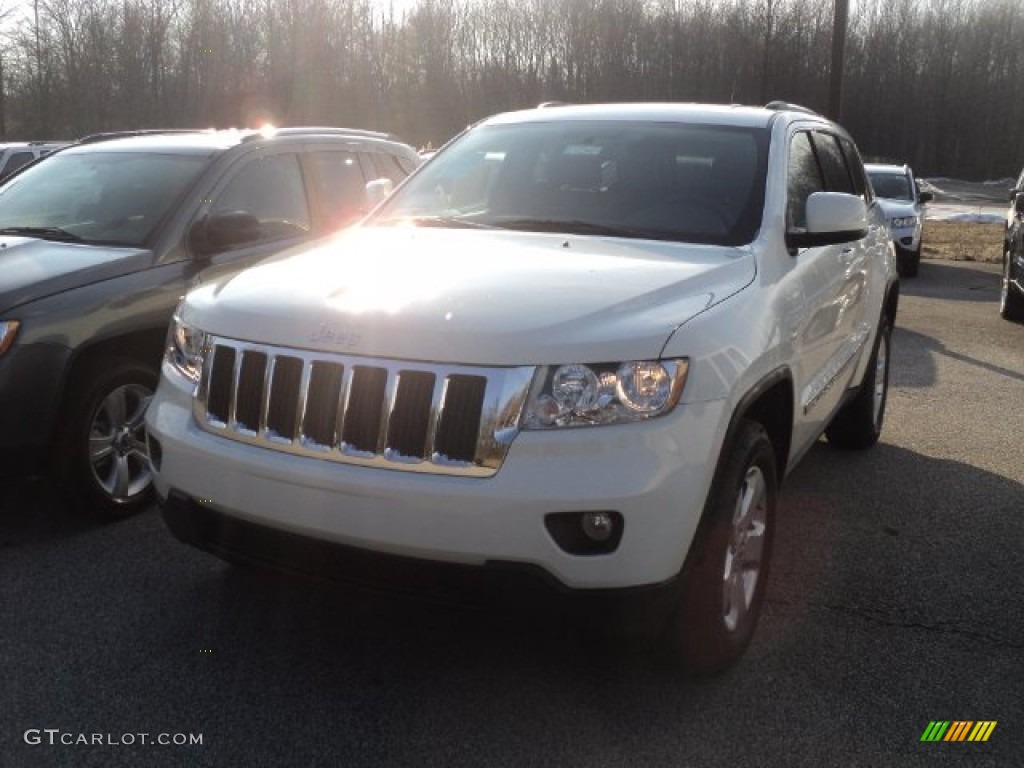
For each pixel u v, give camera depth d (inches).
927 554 180.7
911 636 148.9
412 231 165.9
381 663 137.4
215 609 151.9
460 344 114.6
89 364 183.6
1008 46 2871.6
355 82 1828.2
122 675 132.7
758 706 128.6
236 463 123.9
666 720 125.0
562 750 118.4
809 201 158.2
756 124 178.5
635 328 117.6
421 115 1980.8
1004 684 135.6
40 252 191.6
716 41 1978.3
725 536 125.2
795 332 150.2
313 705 127.0
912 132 2847.0
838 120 571.5
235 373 127.3
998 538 189.0
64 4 1450.5
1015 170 2913.4
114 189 215.8
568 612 113.7
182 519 132.1
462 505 111.3
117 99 1508.4
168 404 137.7
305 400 120.7
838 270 183.8
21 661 135.6
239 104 1624.0
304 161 244.2
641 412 114.0
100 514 185.5
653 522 112.7
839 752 119.2
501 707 127.3
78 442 178.9
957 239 997.2
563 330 115.8
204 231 204.2
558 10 2044.8
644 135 178.4
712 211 160.1
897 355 382.3
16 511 193.9
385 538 115.0
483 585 113.3
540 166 177.8
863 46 2733.8
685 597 124.1
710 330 123.0
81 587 158.9
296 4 1680.6
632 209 164.1
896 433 265.4
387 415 116.0
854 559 177.9
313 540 120.0
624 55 2055.9
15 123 1438.2
